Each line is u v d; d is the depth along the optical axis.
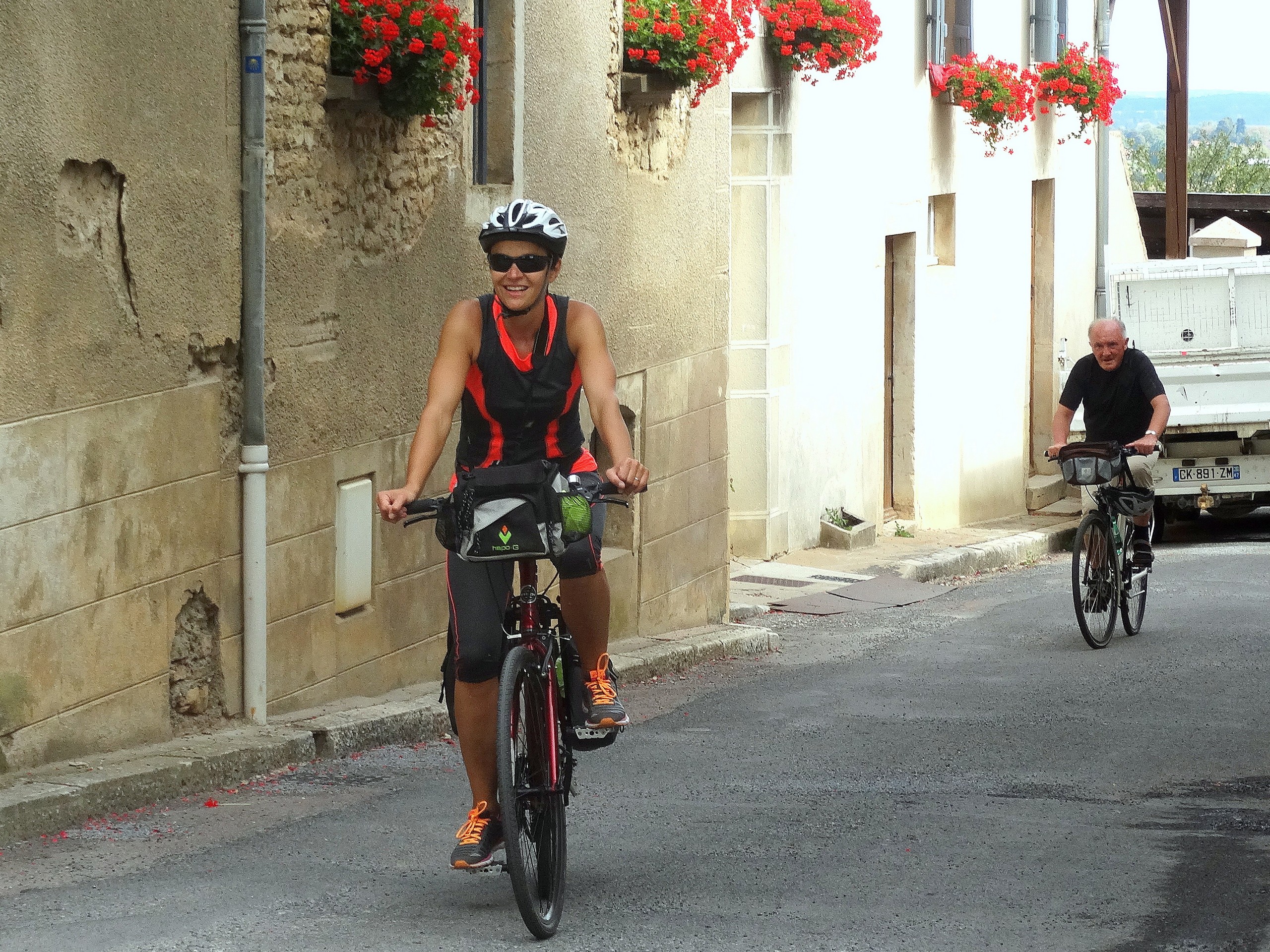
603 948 10.98
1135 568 27.58
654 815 15.09
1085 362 26.78
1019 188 52.62
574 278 25.55
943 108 46.84
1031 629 29.20
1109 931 11.29
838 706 21.88
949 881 12.62
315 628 19.62
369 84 19.88
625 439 11.62
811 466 40.12
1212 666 24.38
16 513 14.73
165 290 16.75
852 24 36.22
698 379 30.16
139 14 16.14
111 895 12.16
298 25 18.78
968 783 16.69
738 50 29.05
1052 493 55.47
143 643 16.64
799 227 38.53
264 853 13.52
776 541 38.47
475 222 22.94
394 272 21.05
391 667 21.41
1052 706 21.42
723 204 31.08
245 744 17.02
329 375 19.72
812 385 39.88
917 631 30.19
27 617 14.95
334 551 20.02
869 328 43.00
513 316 11.62
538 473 11.22
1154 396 26.30
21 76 14.53
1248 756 17.97
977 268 49.69
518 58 23.58
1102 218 58.66
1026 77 49.97
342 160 19.89
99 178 15.80
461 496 11.18
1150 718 20.31
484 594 11.68
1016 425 53.28
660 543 28.81
